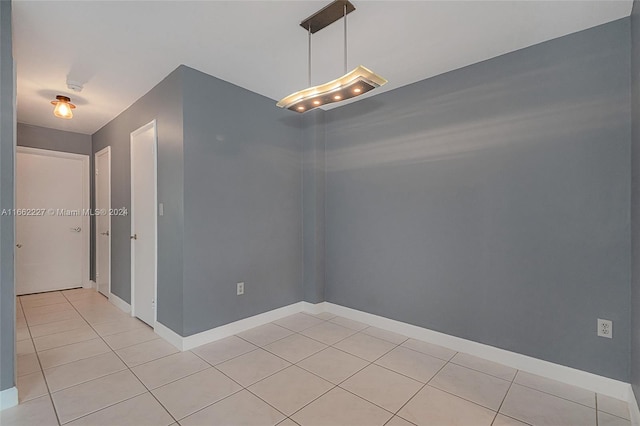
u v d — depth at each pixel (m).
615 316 1.96
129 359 2.41
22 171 4.18
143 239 3.20
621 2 1.79
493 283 2.43
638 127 1.71
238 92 2.99
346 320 3.33
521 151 2.30
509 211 2.36
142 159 3.21
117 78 2.79
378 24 2.01
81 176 4.61
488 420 1.74
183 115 2.56
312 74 2.74
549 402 1.90
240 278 2.99
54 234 4.42
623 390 1.92
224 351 2.56
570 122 2.11
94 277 4.61
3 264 1.79
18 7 1.82
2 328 1.79
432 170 2.76
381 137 3.11
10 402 1.81
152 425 1.68
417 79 2.81
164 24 2.01
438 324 2.71
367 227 3.22
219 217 2.82
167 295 2.77
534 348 2.24
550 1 1.79
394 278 3.01
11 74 1.80
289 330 3.04
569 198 2.11
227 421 1.72
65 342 2.71
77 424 1.68
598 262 2.01
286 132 3.47
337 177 3.49
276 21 1.98
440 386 2.07
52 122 4.06
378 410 1.82
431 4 1.82
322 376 2.18
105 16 1.92
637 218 1.75
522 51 2.30
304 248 3.64
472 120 2.54
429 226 2.78
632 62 1.86
